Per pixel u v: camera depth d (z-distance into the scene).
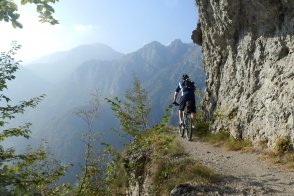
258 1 12.38
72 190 11.48
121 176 11.45
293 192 7.63
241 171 9.51
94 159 11.27
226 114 14.80
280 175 8.88
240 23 14.55
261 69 13.06
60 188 11.27
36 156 8.32
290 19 11.48
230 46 15.46
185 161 9.76
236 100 14.57
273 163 10.08
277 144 10.70
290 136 10.52
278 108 11.30
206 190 7.98
